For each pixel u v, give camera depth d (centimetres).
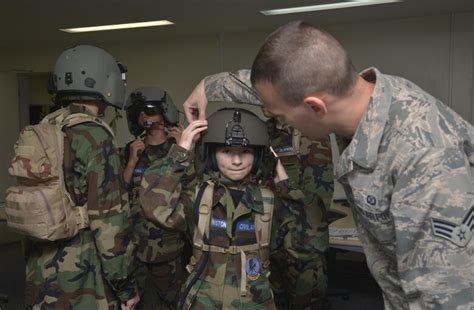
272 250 152
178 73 500
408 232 80
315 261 209
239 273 142
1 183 555
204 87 142
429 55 403
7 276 392
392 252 93
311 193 157
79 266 156
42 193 146
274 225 150
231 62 475
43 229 146
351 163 88
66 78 167
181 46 495
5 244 495
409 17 403
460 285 76
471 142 84
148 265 254
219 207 146
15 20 388
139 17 383
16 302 333
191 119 148
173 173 142
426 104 84
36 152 151
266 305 143
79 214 156
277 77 85
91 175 154
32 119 623
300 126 93
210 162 149
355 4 353
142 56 512
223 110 147
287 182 151
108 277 157
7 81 566
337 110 86
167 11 364
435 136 80
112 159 159
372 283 365
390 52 415
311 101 84
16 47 547
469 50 389
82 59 168
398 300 99
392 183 84
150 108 263
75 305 156
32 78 646
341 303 326
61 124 159
